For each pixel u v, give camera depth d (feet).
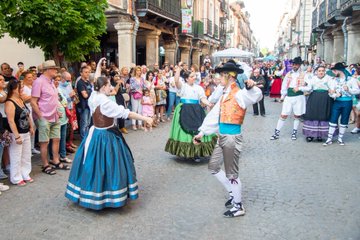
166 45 67.36
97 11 26.40
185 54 76.69
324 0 72.08
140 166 21.16
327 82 26.73
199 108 22.16
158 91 36.19
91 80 25.90
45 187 17.52
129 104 32.89
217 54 62.23
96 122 14.74
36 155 23.27
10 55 38.11
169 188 17.47
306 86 27.07
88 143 14.60
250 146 26.27
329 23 65.10
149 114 33.35
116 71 32.81
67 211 14.74
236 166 14.20
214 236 12.67
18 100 17.71
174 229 13.21
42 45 26.13
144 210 14.87
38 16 23.39
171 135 22.43
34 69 27.43
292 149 25.34
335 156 23.27
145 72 34.91
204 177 19.16
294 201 15.78
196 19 84.48
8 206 15.23
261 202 15.67
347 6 48.11
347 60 54.24
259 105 46.29
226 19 134.62
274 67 71.46
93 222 13.76
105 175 14.32
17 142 17.29
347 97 25.95
